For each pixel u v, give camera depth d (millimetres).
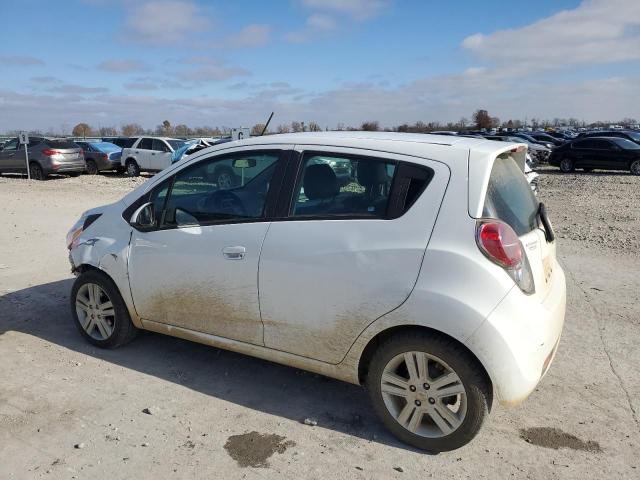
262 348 3729
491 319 2926
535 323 3045
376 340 3350
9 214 11938
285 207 3582
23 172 22219
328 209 3445
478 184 3082
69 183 20406
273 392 3959
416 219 3148
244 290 3672
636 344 4805
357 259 3242
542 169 27172
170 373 4211
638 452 3262
